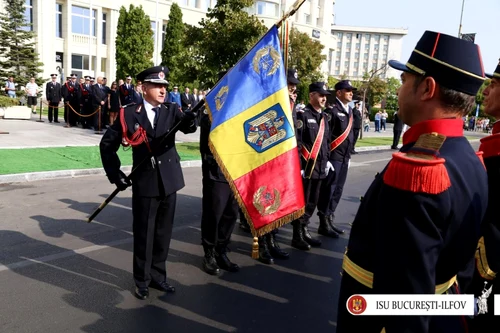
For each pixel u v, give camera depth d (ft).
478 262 6.45
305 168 16.49
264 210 10.91
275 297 12.80
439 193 4.21
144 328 10.76
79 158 32.53
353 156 48.60
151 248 12.32
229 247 16.98
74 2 104.78
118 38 99.91
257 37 37.01
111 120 51.06
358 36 284.20
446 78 4.66
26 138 39.73
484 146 6.66
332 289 13.51
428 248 4.22
